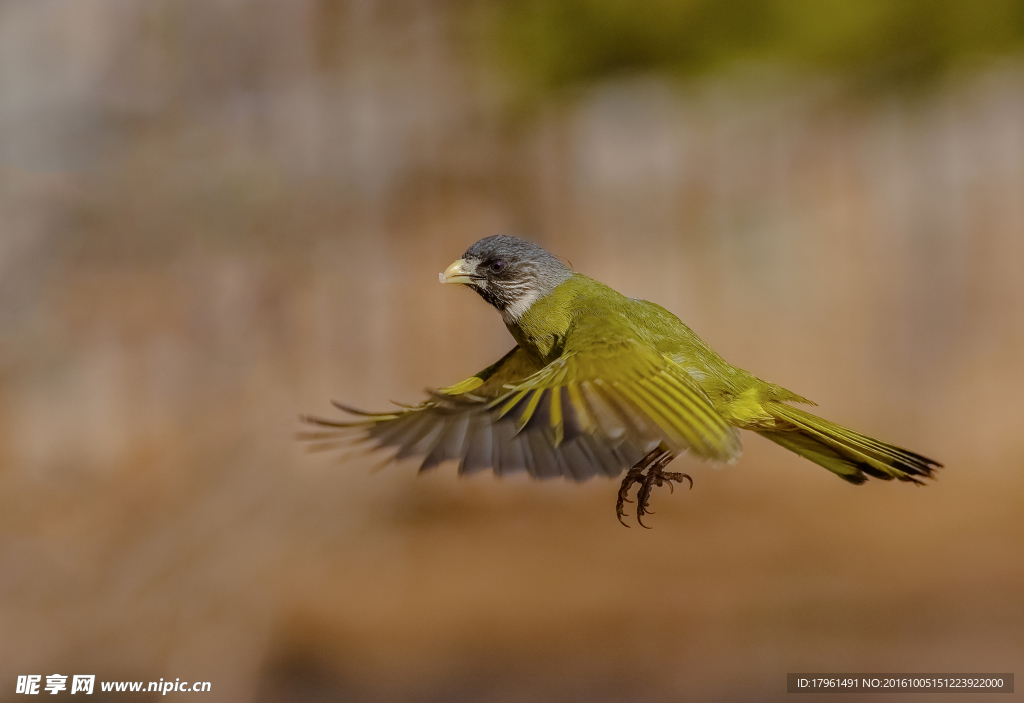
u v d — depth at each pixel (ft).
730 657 39.83
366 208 54.75
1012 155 81.51
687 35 77.30
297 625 42.09
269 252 44.96
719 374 19.98
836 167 81.92
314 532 45.14
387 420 15.08
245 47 46.11
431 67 58.70
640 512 20.36
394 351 57.41
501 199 65.00
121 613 38.01
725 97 82.28
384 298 56.34
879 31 79.77
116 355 42.91
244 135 45.96
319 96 51.08
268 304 44.52
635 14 73.56
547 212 72.02
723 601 44.78
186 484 41.39
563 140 73.36
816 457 20.06
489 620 43.57
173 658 37.96
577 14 72.33
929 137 82.69
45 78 42.55
